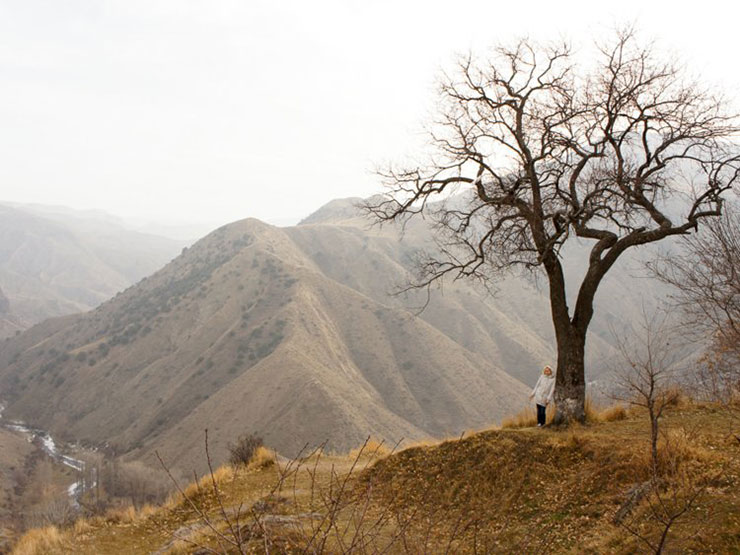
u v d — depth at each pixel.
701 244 11.25
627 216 12.63
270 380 132.25
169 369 167.62
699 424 10.61
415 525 9.02
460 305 181.25
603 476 9.07
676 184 12.94
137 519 13.14
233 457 16.89
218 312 183.50
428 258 14.07
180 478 87.94
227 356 157.50
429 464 11.48
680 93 11.45
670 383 12.34
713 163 11.20
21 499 95.81
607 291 146.38
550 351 171.75
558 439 10.84
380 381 149.62
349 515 9.70
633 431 10.72
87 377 180.38
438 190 12.85
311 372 130.75
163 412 146.50
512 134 12.38
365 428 114.50
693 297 11.05
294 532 5.75
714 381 11.91
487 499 9.91
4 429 154.50
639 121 11.21
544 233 12.22
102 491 82.81
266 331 161.75
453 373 149.88
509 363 163.75
